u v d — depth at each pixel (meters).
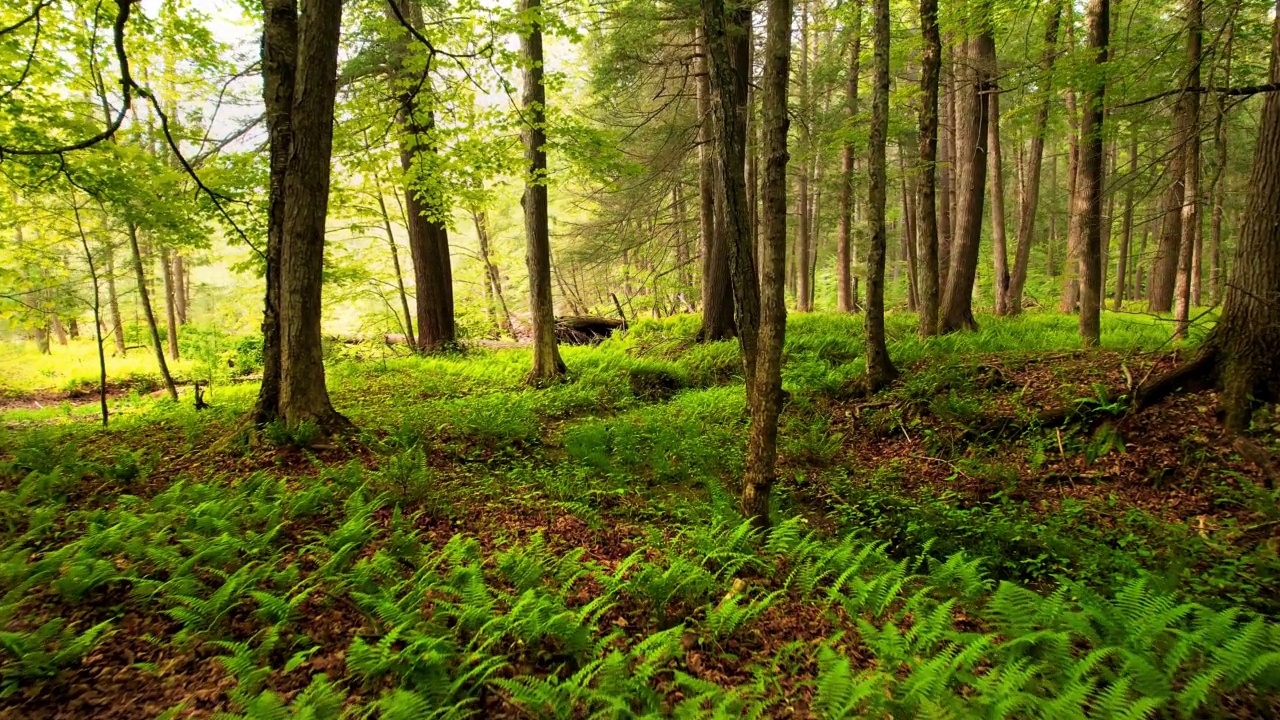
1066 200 30.28
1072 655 3.80
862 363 11.46
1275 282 6.72
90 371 18.06
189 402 11.25
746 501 5.96
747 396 8.47
